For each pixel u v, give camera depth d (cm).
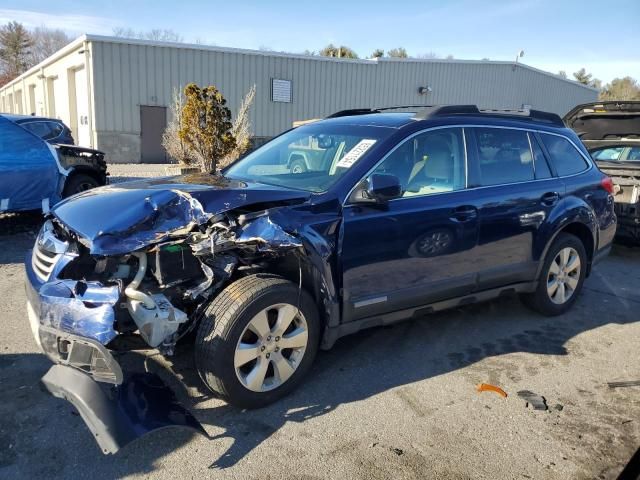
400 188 363
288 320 340
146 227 315
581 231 527
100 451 295
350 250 359
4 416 324
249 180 410
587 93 3441
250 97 1650
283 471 284
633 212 747
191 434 314
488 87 2944
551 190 485
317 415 338
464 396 369
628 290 626
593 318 528
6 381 363
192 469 284
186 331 329
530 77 3089
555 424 338
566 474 290
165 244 316
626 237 768
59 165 827
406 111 486
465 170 430
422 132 411
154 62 2053
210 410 338
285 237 326
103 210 328
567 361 429
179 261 331
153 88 2069
